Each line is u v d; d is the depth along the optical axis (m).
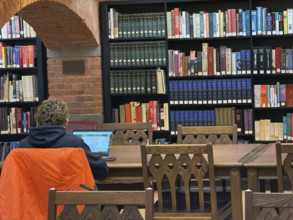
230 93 5.99
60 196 2.11
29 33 6.28
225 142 4.47
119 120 6.29
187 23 6.04
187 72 6.07
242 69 5.95
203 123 6.07
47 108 3.09
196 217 3.10
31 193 2.75
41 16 5.50
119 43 6.18
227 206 3.45
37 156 2.76
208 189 4.18
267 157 3.49
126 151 3.99
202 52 6.03
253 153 3.69
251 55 5.94
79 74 6.25
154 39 6.32
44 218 2.74
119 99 6.58
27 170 2.76
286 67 5.86
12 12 4.10
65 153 2.78
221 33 5.97
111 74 6.21
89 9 5.86
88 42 6.12
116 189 3.94
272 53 5.89
